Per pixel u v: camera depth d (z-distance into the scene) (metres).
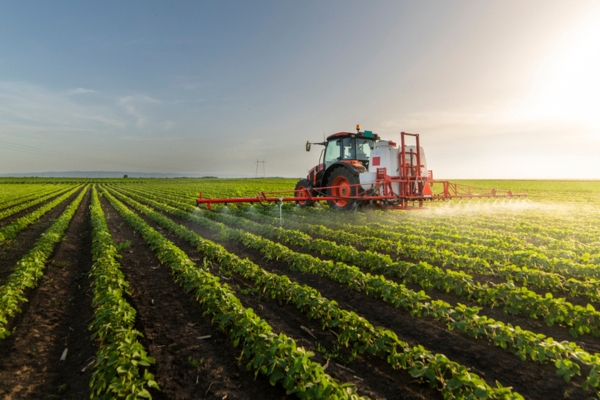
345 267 6.81
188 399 3.49
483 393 3.14
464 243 9.51
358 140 15.73
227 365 4.07
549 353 3.91
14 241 11.22
